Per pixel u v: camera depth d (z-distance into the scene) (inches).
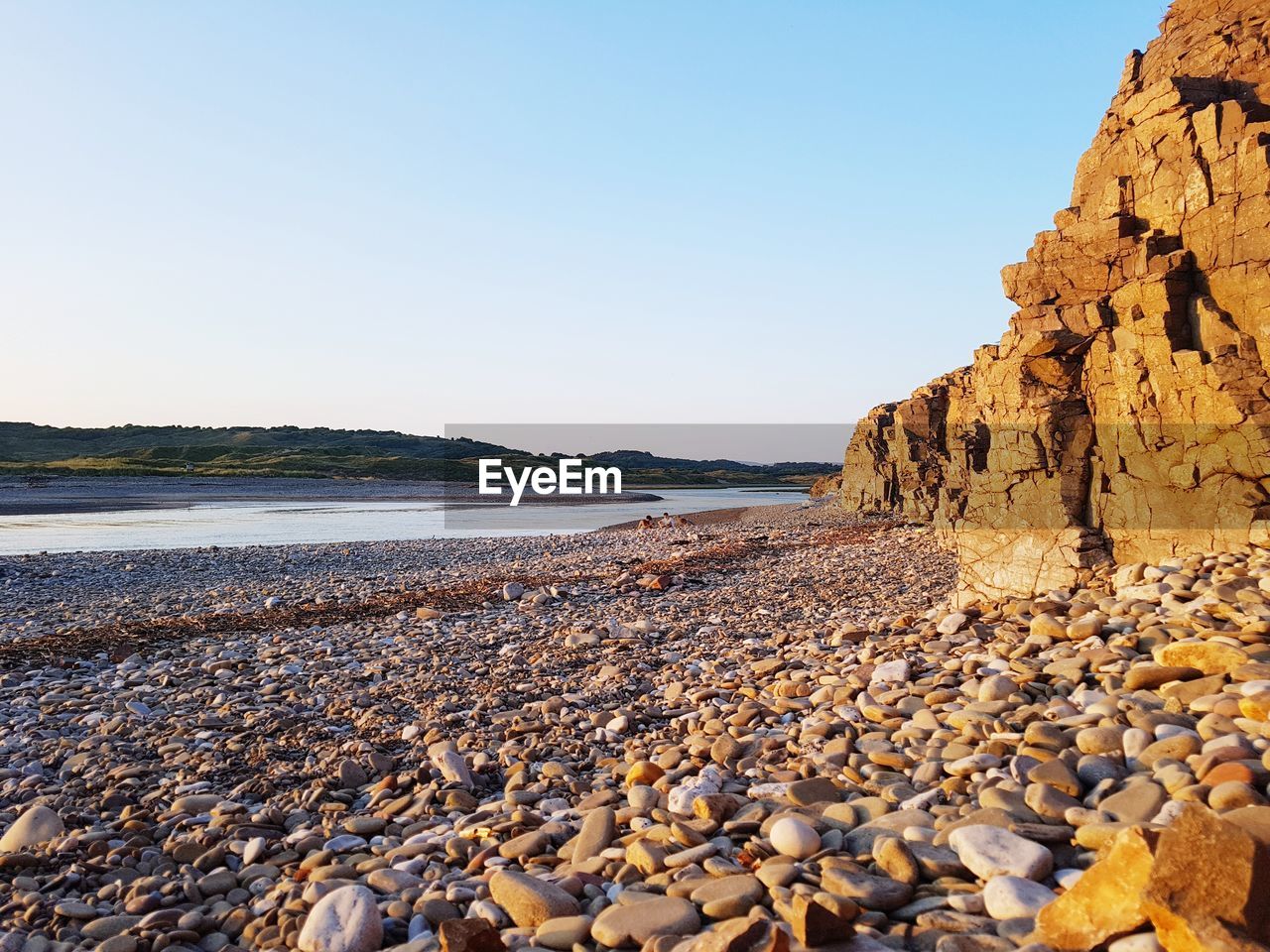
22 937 217.6
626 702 428.8
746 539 1346.0
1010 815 198.1
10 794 330.6
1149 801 188.7
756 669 442.9
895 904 171.3
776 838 206.1
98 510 2461.9
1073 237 509.0
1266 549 396.8
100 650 588.1
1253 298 426.3
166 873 257.3
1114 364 477.4
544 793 304.5
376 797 316.2
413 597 784.9
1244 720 219.3
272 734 395.2
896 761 255.8
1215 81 484.7
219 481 3720.5
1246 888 129.5
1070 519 492.7
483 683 468.8
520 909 193.9
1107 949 138.8
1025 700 292.7
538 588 830.5
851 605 690.2
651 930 171.8
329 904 203.3
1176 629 315.0
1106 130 534.6
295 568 1111.6
